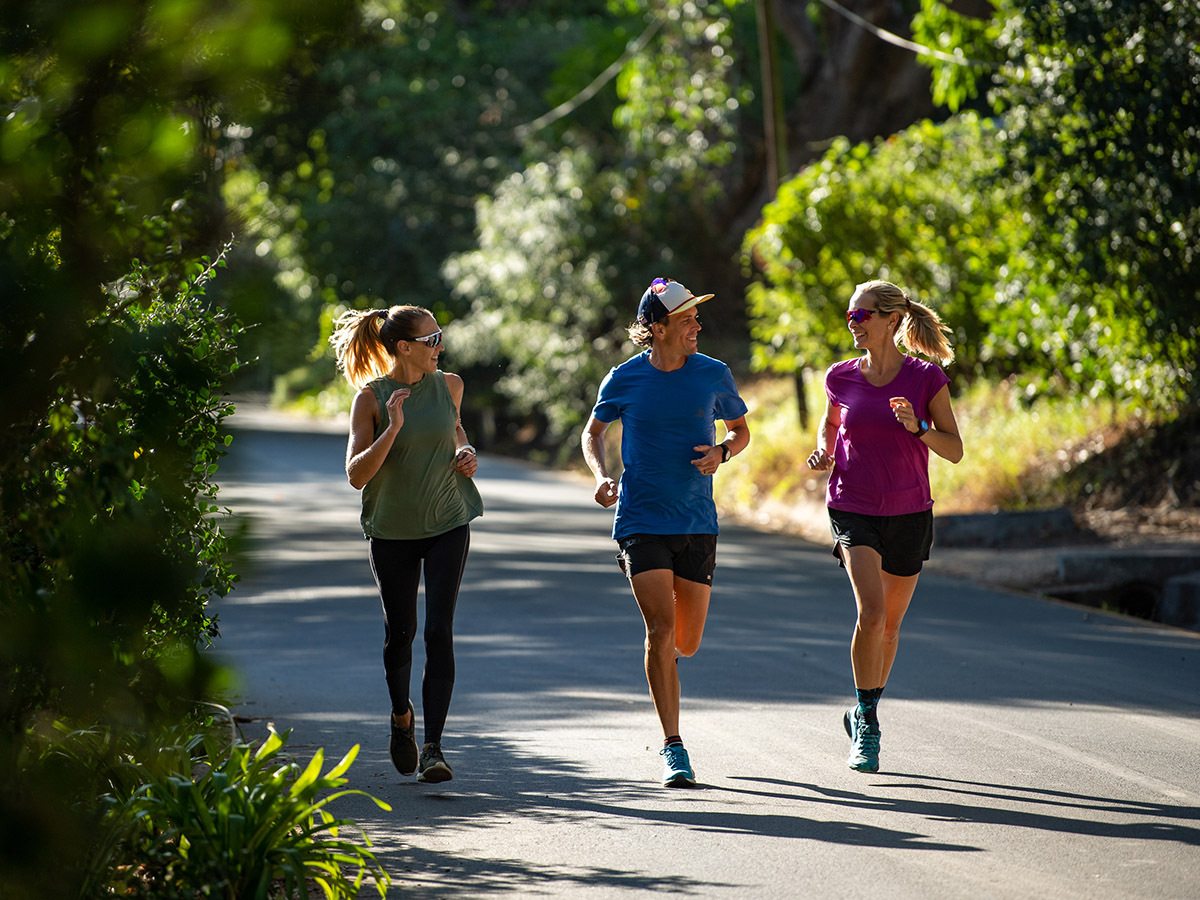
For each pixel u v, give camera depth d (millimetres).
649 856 9203
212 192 5477
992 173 29844
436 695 11148
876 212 36094
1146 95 27328
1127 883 8609
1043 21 27891
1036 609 20375
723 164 56219
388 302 63000
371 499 11344
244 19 4953
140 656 6059
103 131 5371
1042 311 30672
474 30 66688
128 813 7531
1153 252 28484
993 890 8477
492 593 21672
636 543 11430
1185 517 27109
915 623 19031
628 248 54250
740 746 12297
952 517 26859
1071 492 29469
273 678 15641
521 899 8352
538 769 11586
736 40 56219
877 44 54375
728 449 11445
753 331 40438
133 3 4934
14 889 5867
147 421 6297
